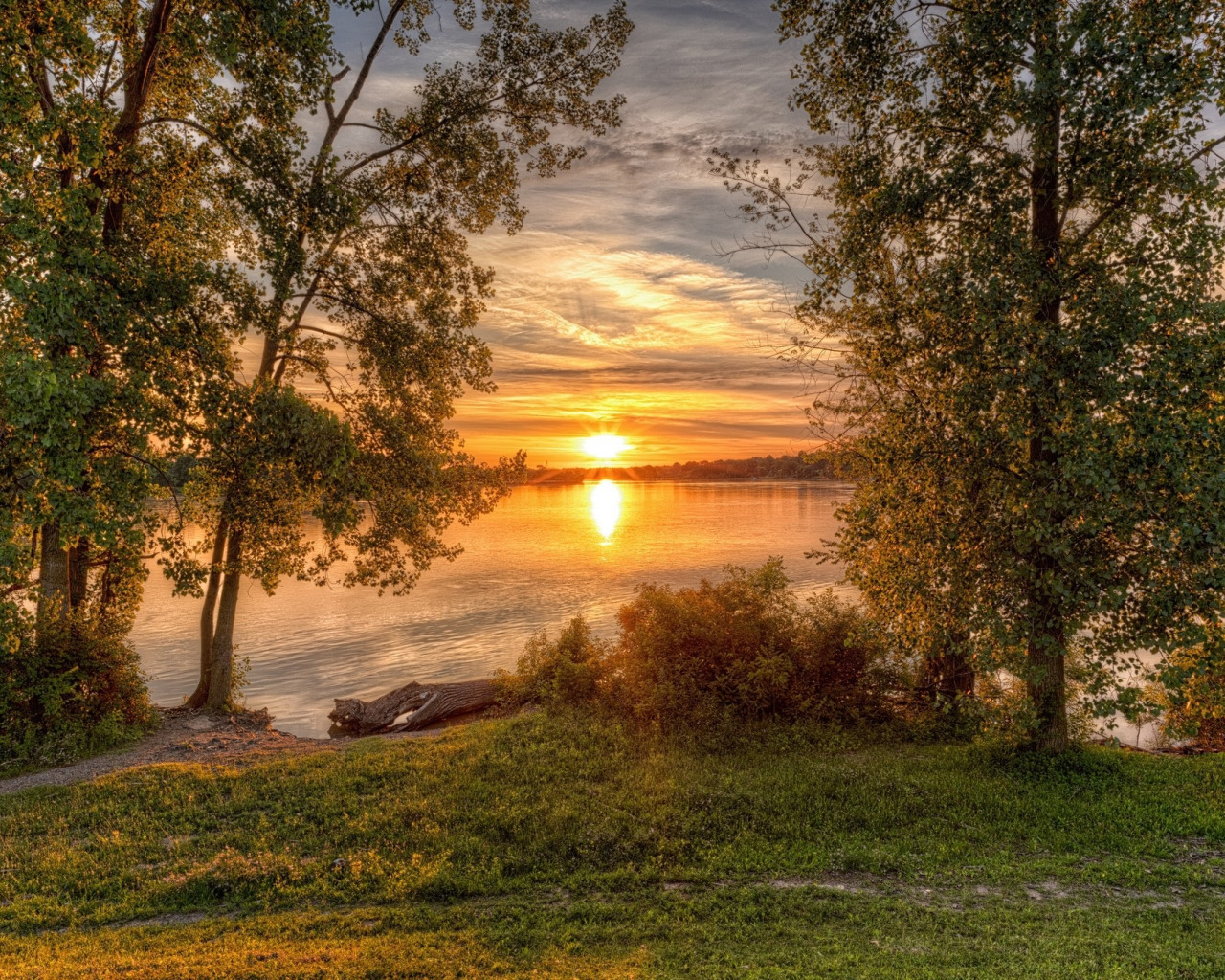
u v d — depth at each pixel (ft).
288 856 30.42
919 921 24.16
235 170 50.83
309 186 47.85
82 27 40.06
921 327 39.91
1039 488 35.58
